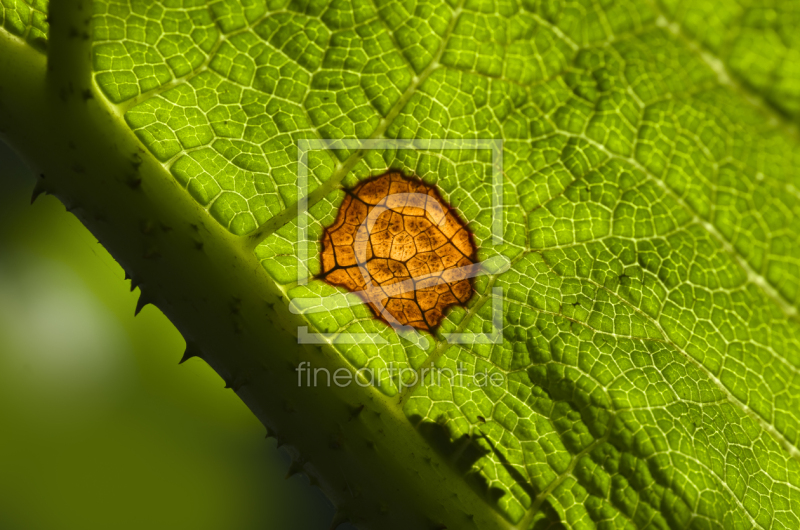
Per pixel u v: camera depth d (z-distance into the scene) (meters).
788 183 0.28
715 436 0.29
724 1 0.28
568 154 0.28
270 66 0.28
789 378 0.28
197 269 0.28
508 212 0.29
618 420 0.29
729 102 0.28
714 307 0.28
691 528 0.29
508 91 0.28
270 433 0.29
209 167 0.29
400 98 0.29
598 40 0.28
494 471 0.29
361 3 0.28
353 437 0.29
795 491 0.28
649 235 0.28
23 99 0.28
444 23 0.28
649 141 0.28
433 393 0.29
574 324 0.29
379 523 0.29
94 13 0.28
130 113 0.28
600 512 0.29
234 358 0.29
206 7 0.28
